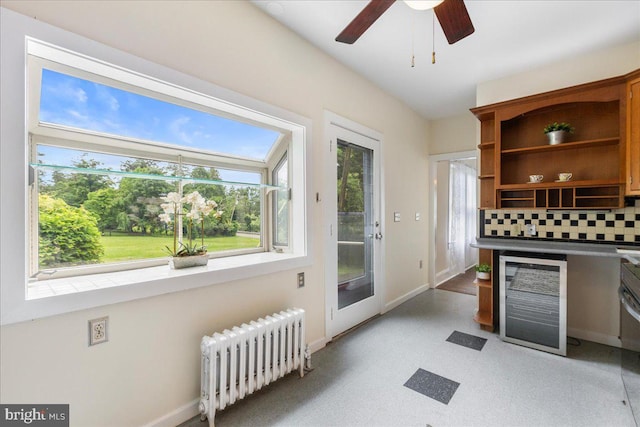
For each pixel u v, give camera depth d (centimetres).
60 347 121
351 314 288
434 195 443
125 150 169
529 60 268
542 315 243
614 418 161
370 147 316
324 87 252
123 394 138
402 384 195
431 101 369
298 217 237
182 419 159
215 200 215
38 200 139
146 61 143
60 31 118
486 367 216
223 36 176
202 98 172
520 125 292
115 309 136
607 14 202
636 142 216
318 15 204
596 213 255
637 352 154
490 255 299
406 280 385
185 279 158
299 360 201
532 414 165
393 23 212
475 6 194
